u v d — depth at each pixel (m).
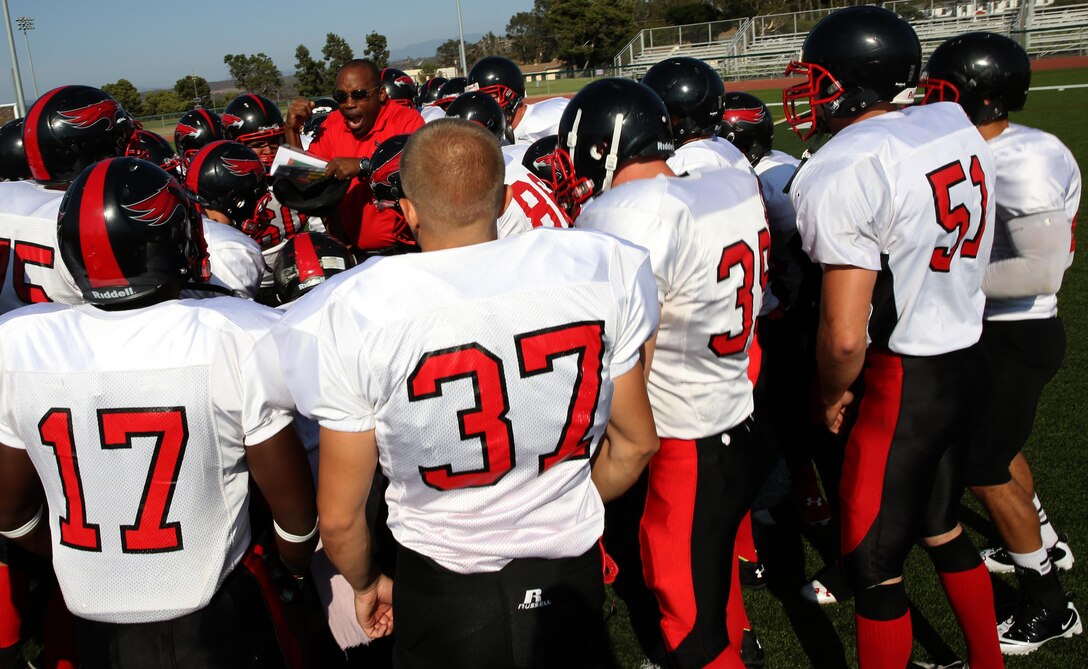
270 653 1.86
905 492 2.18
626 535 3.36
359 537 1.70
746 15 48.84
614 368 1.68
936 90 2.59
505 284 1.54
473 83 5.44
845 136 2.12
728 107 3.33
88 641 1.79
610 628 2.88
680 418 2.18
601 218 2.05
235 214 3.36
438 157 1.56
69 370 1.64
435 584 1.66
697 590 2.18
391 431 1.55
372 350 1.49
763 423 2.70
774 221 2.98
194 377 1.64
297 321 1.54
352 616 2.36
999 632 2.64
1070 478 3.45
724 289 2.10
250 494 2.03
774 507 3.65
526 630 1.67
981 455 2.59
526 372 1.55
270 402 1.67
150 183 1.73
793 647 2.74
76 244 1.67
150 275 1.71
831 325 2.09
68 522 1.71
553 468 1.65
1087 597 2.80
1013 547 2.61
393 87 6.91
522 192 3.15
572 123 2.21
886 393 2.18
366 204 3.98
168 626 1.75
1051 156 2.48
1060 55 26.62
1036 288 2.53
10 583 2.37
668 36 35.66
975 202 2.16
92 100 2.74
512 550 1.64
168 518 1.69
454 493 1.62
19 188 2.79
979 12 29.03
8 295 2.76
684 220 2.02
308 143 6.35
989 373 2.28
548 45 64.56
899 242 2.09
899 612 2.22
